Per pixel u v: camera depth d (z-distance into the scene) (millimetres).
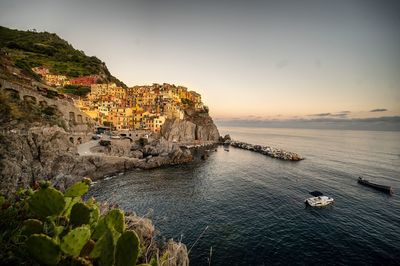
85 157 57250
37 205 3113
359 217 38812
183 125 121875
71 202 3627
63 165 49812
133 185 51719
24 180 38875
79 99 97750
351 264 26234
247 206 41344
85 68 146500
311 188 54094
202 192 48531
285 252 27625
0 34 153375
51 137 53031
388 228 35219
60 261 2615
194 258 25688
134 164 67000
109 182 53219
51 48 152125
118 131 91812
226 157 97688
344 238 31562
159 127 110875
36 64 127750
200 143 130750
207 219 35469
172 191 48500
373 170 80938
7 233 3293
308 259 26609
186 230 31781
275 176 65375
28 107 53844
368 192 53344
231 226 33344
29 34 173625
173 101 129500
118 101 116562
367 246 29844
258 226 33719
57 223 3312
